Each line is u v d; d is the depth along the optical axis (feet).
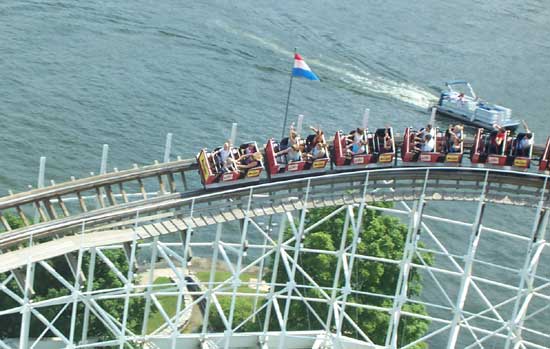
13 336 308.19
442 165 287.89
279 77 531.09
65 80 473.26
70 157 413.39
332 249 327.26
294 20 607.78
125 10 568.82
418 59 593.83
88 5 563.89
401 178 281.13
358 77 554.46
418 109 537.24
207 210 259.80
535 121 543.39
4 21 522.47
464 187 284.20
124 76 490.08
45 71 478.18
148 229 252.62
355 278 331.36
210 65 524.93
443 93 538.06
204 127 458.50
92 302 258.78
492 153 292.81
